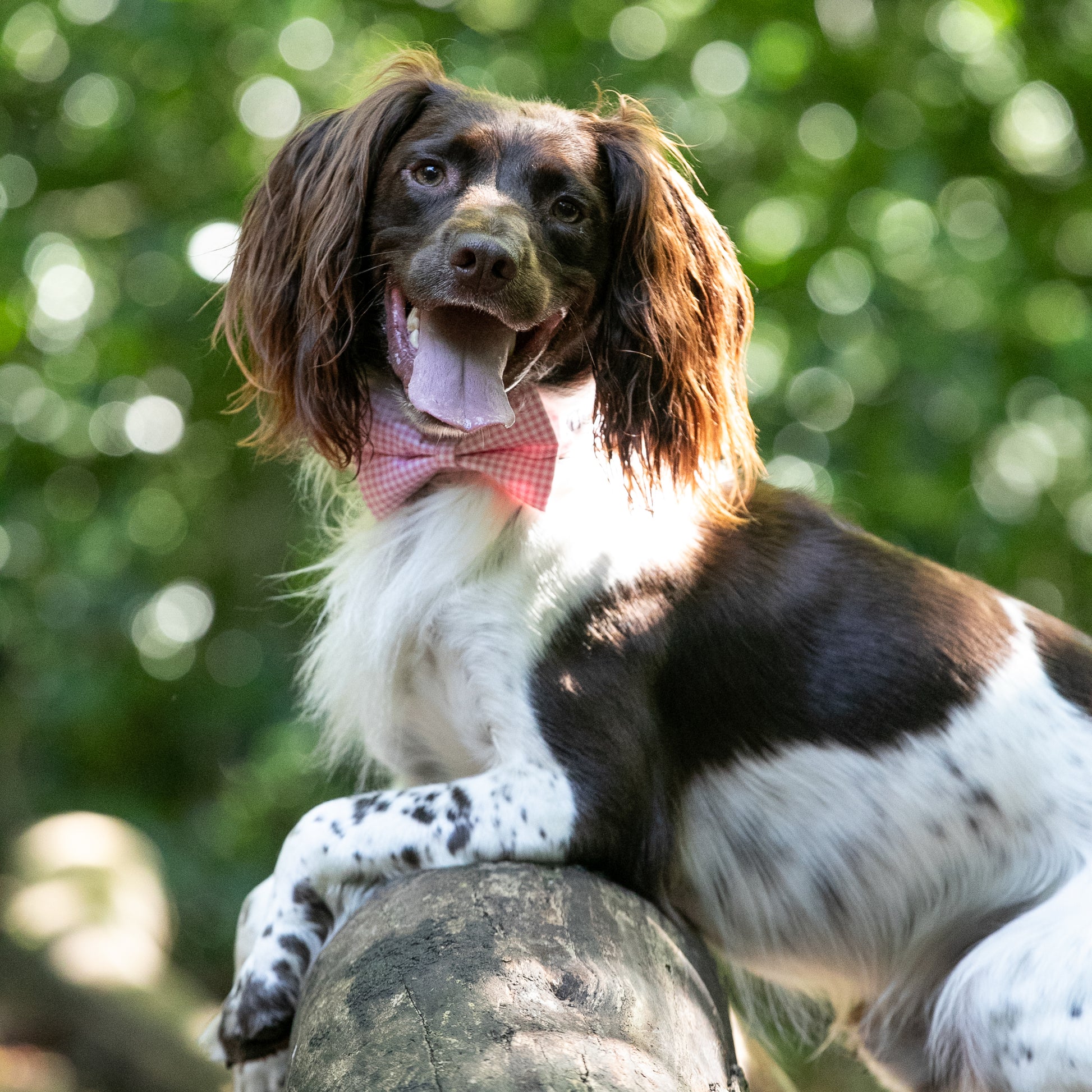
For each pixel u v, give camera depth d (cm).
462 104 604
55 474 1681
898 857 599
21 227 1510
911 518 1318
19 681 1794
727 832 614
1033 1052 539
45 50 1572
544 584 574
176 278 1462
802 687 602
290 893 554
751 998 748
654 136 627
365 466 614
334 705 646
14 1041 1183
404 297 587
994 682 601
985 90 1396
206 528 1659
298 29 1479
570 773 559
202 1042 579
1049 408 1386
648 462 600
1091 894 560
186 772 1798
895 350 1298
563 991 459
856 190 1407
